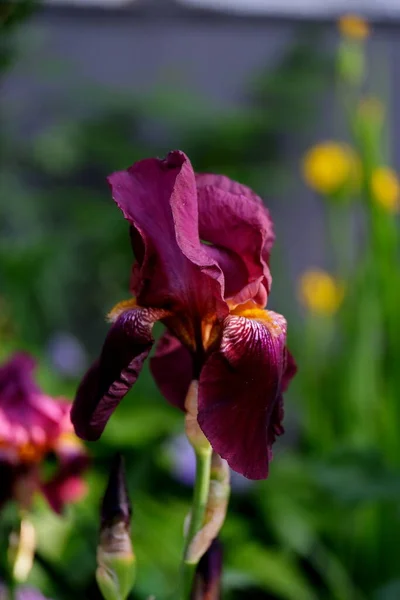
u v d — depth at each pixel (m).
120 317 0.69
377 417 1.37
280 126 2.60
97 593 1.09
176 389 0.73
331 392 1.53
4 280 1.65
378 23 2.28
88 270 2.39
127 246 2.40
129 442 1.37
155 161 0.68
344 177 1.54
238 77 2.66
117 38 2.64
